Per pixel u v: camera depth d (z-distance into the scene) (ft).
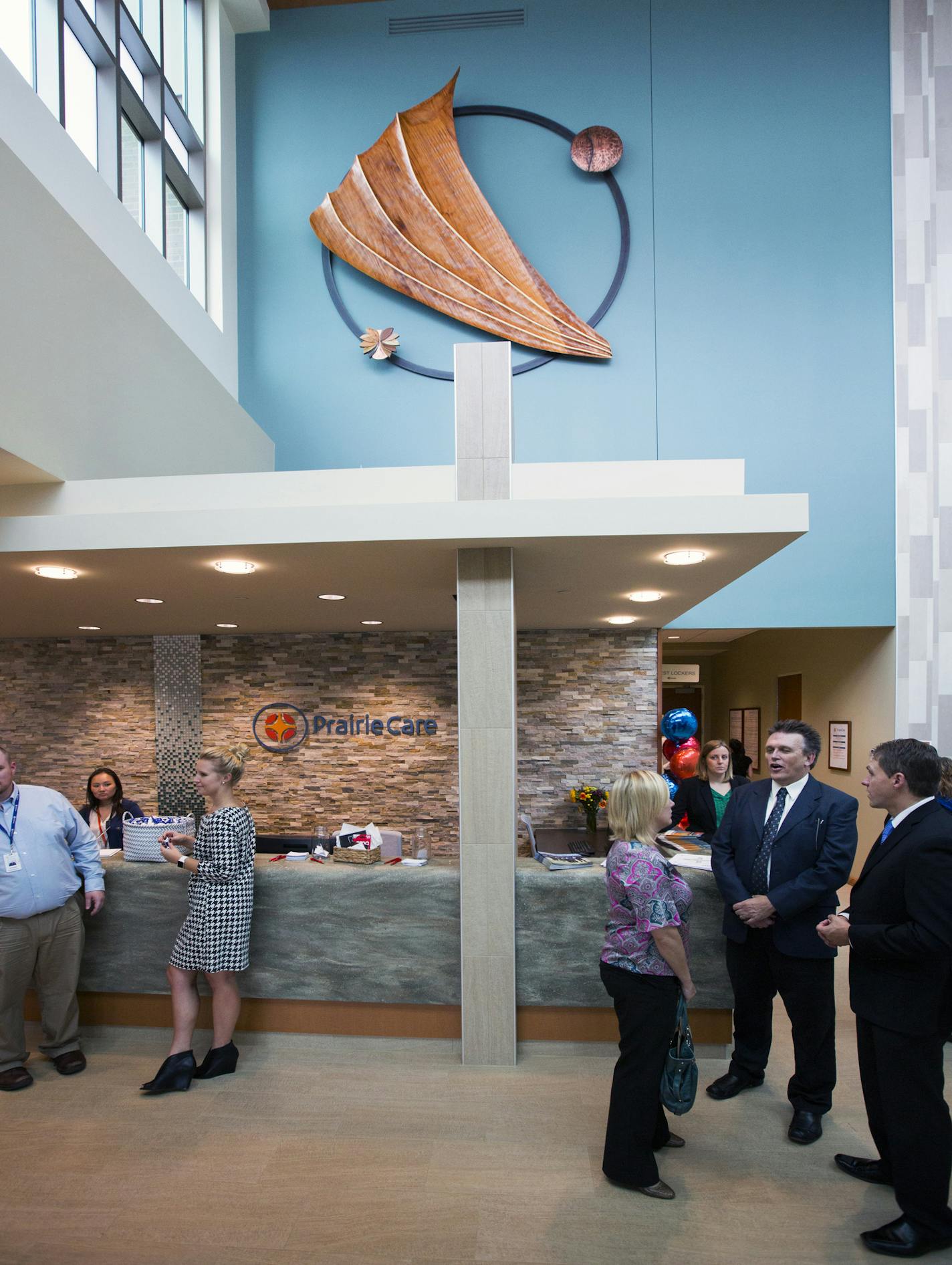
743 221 29.84
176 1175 10.38
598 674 28.27
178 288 25.30
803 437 29.27
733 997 13.65
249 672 29.22
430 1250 9.00
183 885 14.57
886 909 8.97
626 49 30.45
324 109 31.63
